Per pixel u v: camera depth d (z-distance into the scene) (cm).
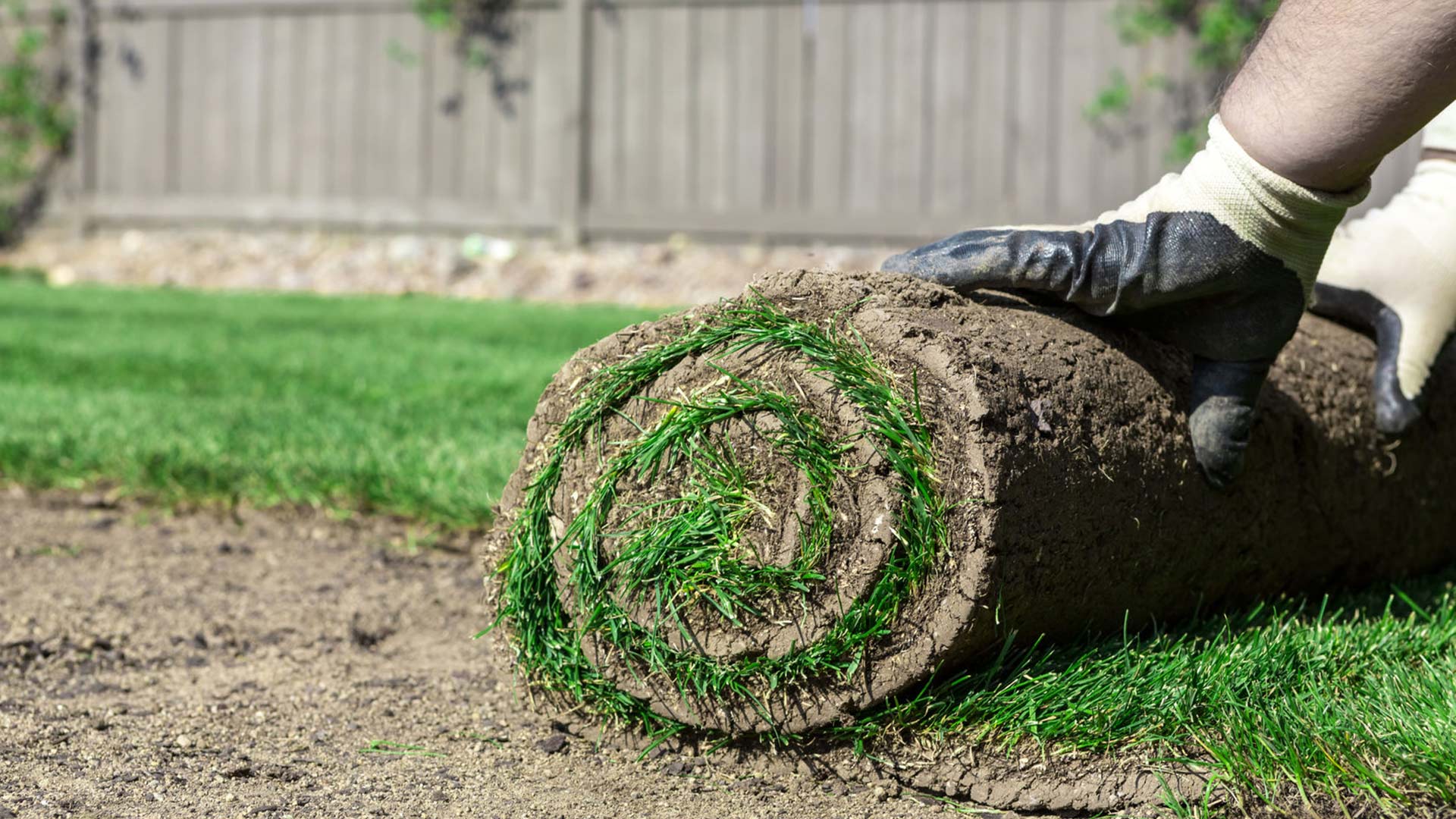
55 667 171
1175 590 165
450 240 656
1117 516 157
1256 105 153
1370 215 183
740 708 155
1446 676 158
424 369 334
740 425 154
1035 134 578
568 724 161
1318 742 151
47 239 717
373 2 653
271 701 166
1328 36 149
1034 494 152
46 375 321
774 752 155
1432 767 148
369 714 164
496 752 158
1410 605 171
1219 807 148
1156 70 562
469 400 284
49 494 222
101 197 705
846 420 152
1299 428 172
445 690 169
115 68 699
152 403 274
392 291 605
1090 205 575
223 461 218
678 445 154
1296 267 157
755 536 153
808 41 602
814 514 152
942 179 590
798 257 602
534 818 149
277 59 672
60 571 195
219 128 685
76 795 151
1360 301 181
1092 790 150
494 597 162
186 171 693
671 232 625
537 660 160
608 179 633
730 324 156
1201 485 163
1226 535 166
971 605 150
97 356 357
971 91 583
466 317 479
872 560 151
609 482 156
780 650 153
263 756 157
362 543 205
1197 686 154
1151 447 160
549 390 160
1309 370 176
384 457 217
